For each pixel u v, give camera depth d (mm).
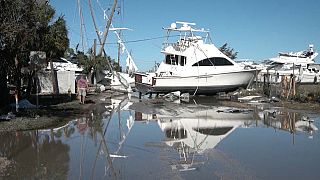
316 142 11484
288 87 25797
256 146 10922
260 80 41656
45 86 32531
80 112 19812
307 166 8492
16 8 15188
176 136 12773
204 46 32625
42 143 11070
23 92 25172
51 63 31266
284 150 10312
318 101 23016
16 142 11133
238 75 31453
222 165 8570
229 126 15133
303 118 17234
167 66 34344
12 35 14578
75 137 12258
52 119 15508
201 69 31672
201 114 19359
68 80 33594
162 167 8352
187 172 7930
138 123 16078
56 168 8195
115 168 8234
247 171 8039
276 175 7750
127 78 42469
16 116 15555
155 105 24812
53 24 21141
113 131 13734
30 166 8352
